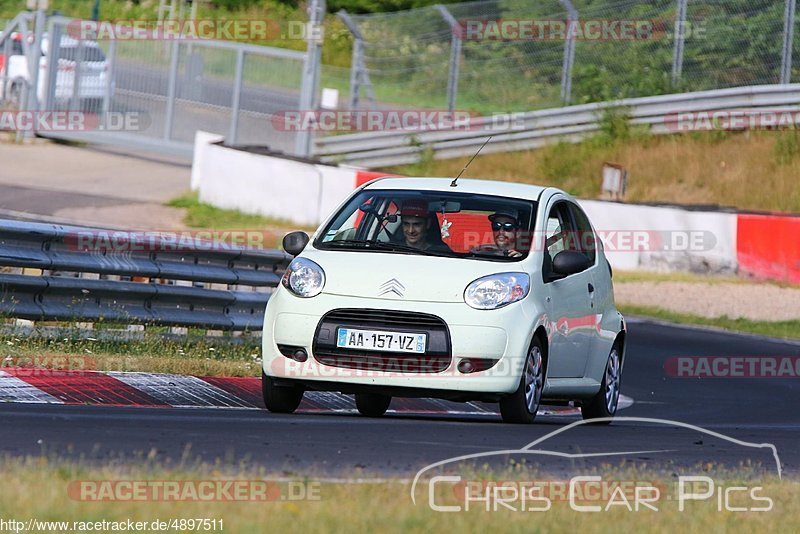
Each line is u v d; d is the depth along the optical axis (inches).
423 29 4441.4
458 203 1285.7
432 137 4079.7
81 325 1556.3
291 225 3435.0
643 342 2420.0
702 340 2485.2
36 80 4220.0
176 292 1638.8
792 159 3932.1
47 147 4148.6
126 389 1289.4
